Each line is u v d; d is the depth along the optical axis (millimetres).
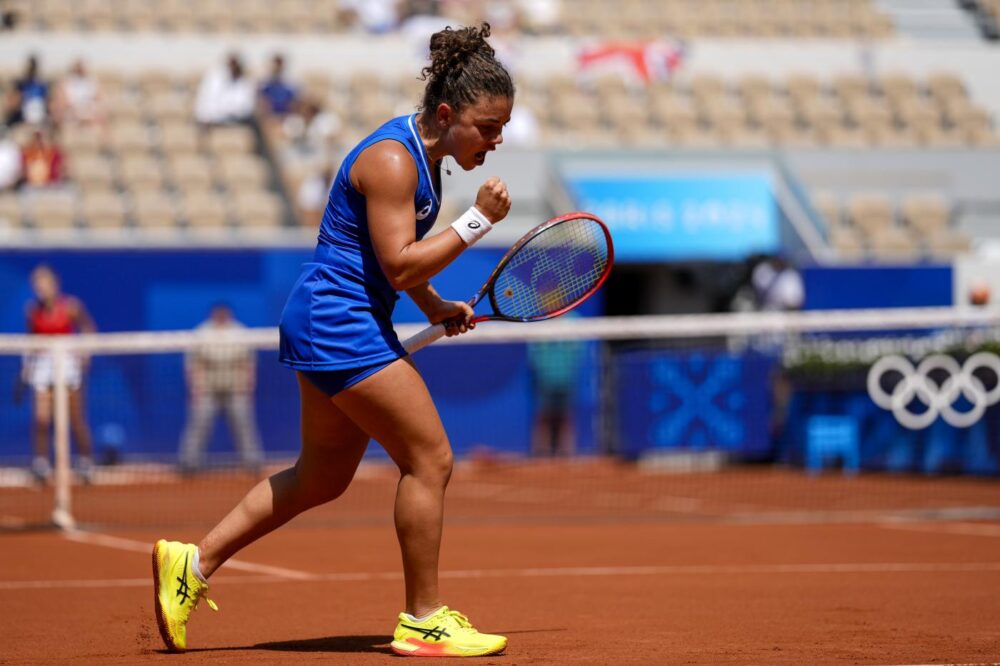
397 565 28797
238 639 18812
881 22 92250
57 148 68812
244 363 54031
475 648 16469
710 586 24547
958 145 77312
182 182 69375
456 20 84875
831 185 74562
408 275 15906
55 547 32812
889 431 53438
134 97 76062
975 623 19797
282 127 72438
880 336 58531
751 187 68188
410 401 16266
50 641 18844
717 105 81500
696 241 67125
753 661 16188
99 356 54438
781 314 55969
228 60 74250
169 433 54906
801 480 52438
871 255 71750
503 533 35562
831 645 17594
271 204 68438
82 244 56250
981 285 57656
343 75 80812
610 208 66500
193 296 57219
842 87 84062
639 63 83188
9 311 55469
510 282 17906
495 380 56812
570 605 22109
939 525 37125
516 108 76688
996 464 50562
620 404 57125
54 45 77500
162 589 17203
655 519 39500
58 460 38250
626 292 73500
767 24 91125
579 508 43312
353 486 52406
